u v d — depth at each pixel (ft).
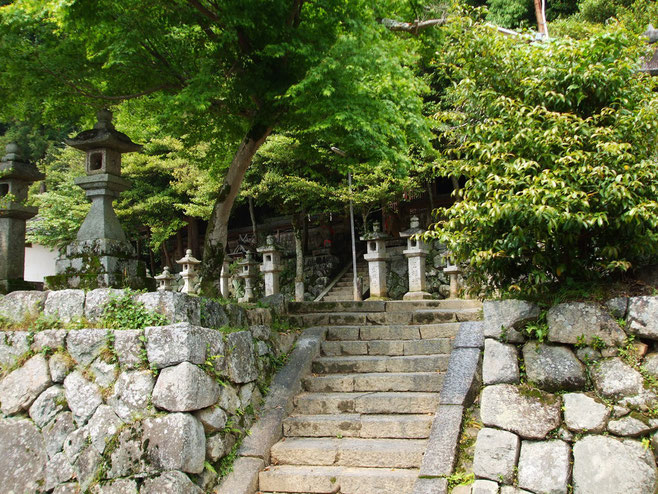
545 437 11.46
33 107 23.71
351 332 21.75
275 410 17.01
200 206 56.03
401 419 15.98
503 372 12.17
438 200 63.87
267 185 53.62
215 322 17.01
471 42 13.48
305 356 19.67
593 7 48.62
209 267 21.71
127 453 13.64
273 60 21.17
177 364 13.87
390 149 22.13
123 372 14.40
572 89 12.34
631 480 10.53
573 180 11.73
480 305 25.17
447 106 46.78
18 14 18.37
